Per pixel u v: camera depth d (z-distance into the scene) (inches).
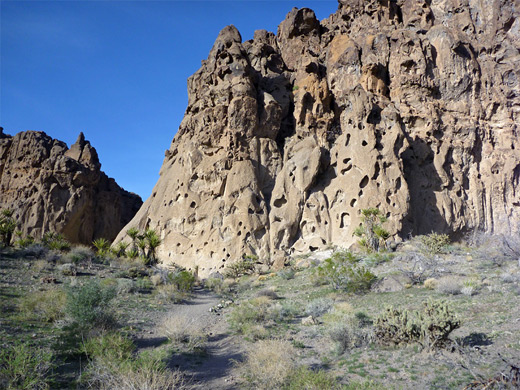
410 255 1020.5
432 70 1825.8
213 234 1608.0
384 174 1523.1
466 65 1829.5
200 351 423.8
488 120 1809.8
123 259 1202.0
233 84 1808.6
